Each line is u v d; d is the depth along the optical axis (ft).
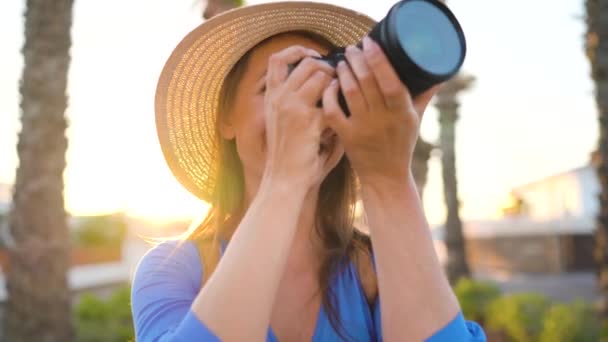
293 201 3.69
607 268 27.02
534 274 115.03
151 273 4.48
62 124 24.62
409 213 4.03
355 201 5.47
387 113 3.51
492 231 129.59
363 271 4.99
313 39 5.45
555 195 153.58
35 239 23.82
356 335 4.74
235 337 3.40
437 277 4.01
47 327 23.72
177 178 5.95
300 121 3.70
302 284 4.82
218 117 5.39
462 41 3.49
